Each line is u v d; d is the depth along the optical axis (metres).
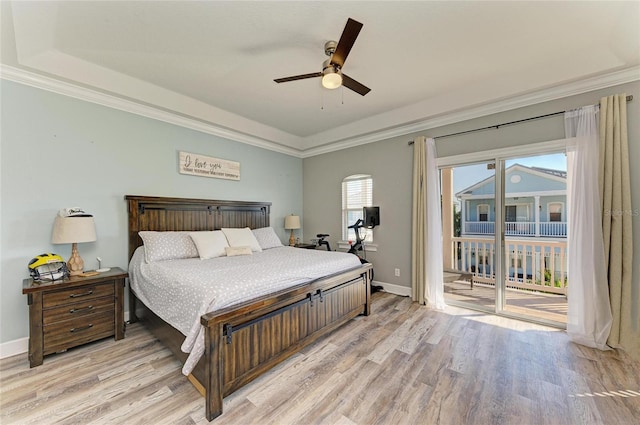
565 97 2.75
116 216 3.04
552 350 2.38
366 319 3.12
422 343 2.53
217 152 4.07
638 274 2.36
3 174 2.36
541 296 3.24
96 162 2.89
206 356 1.60
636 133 2.39
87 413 1.63
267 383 1.93
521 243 3.29
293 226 4.89
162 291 2.26
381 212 4.28
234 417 1.60
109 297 2.55
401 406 1.69
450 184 3.74
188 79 2.91
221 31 2.13
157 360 2.24
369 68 2.72
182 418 1.59
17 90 2.42
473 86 3.08
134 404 1.71
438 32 2.16
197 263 2.71
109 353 2.35
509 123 3.09
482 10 1.92
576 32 2.15
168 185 3.49
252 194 4.58
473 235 3.53
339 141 4.76
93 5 1.82
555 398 1.75
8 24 1.88
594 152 2.51
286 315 2.13
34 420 1.57
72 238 2.43
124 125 3.11
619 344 2.36
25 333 2.43
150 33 2.15
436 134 3.70
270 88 3.14
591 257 2.48
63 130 2.68
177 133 3.60
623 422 1.54
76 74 2.58
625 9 1.87
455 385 1.90
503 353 2.33
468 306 3.49
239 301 1.85
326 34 2.18
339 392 1.83
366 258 4.48
